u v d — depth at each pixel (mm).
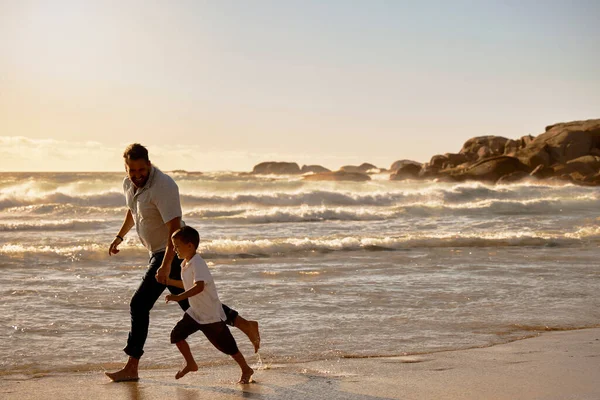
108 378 5227
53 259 12016
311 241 14383
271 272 10938
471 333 6961
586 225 21562
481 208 28625
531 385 4844
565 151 79375
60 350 6156
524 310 8219
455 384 4902
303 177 72688
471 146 97688
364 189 48000
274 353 6082
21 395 4668
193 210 25156
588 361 5648
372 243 14719
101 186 35875
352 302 8602
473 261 12656
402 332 6977
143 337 5258
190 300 4977
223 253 13141
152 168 5242
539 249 14633
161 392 4758
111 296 8781
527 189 42594
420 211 26875
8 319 7355
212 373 5367
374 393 4676
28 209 25016
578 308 8367
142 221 5305
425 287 9758
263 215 22938
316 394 4672
